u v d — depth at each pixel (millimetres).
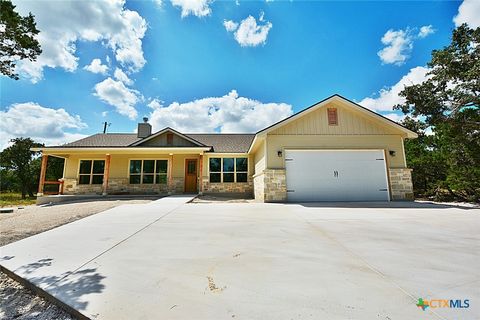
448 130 11086
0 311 2041
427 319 1637
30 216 6949
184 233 4277
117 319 1694
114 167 14406
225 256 3049
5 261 2943
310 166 10141
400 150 10414
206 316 1712
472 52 10789
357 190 10023
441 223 5082
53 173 22797
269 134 10305
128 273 2535
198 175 14617
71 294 2096
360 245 3488
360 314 1705
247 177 14703
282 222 5219
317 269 2592
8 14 4941
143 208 7473
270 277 2391
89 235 4176
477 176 9484
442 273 2461
